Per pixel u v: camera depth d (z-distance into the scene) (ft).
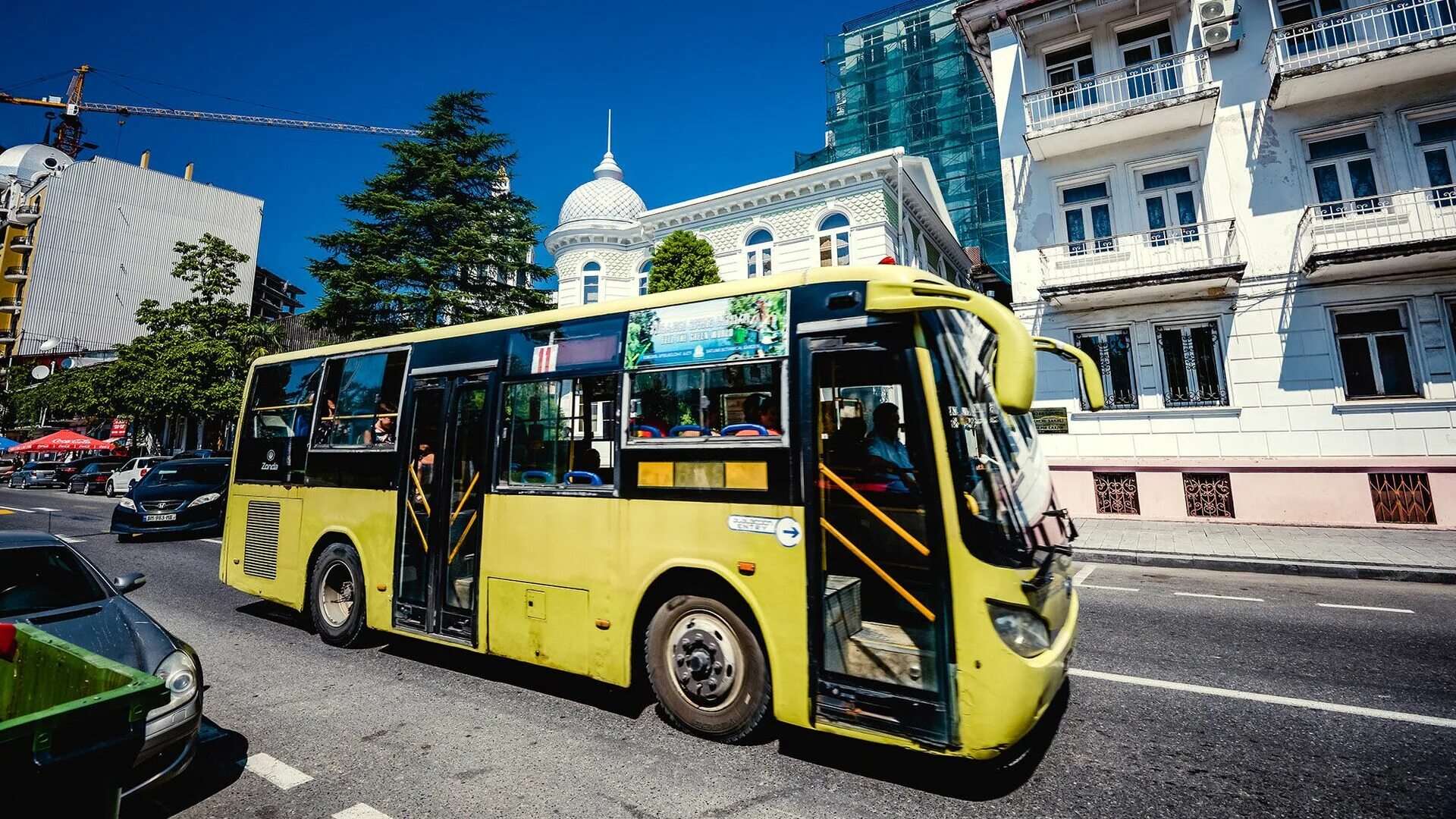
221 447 116.06
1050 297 42.45
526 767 11.53
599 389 14.84
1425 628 19.90
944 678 10.03
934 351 11.05
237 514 22.49
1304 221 38.17
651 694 15.06
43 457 129.29
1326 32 39.17
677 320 13.79
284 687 15.71
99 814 6.95
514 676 16.43
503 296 70.28
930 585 10.39
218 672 16.87
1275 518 38.09
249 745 12.51
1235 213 40.60
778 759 11.71
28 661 8.63
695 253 58.65
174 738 10.37
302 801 10.49
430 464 17.62
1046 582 10.93
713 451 12.67
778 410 12.21
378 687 15.65
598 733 12.92
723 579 12.33
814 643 11.19
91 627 11.85
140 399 86.53
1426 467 35.04
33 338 139.23
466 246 66.39
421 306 65.21
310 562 19.92
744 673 12.09
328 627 19.12
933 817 9.78
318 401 20.54
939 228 75.15
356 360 19.93
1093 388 14.30
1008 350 9.45
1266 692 14.88
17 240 151.64
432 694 15.19
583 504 14.17
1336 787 10.60
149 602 24.99
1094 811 9.93
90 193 147.43
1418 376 36.04
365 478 18.70
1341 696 14.55
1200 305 40.98
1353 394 37.58
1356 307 37.40
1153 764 11.43
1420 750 11.84
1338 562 28.19
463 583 16.30
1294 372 38.45
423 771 11.41
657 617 13.14
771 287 12.80
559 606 14.21
